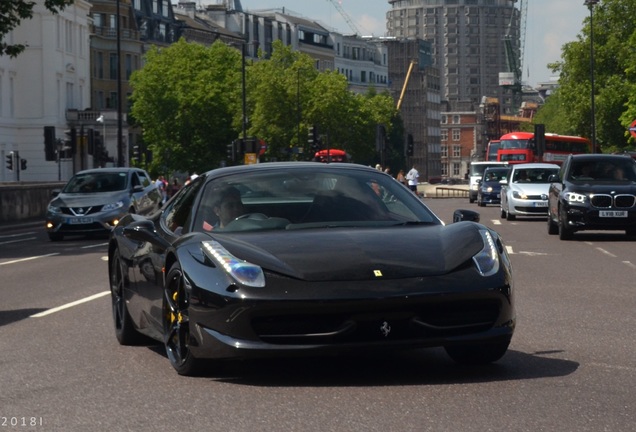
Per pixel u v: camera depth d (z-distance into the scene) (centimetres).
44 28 10700
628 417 689
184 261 850
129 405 763
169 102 11150
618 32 11156
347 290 800
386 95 17988
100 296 1590
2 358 1010
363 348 798
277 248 846
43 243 3281
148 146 11288
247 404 751
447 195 11962
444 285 812
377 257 832
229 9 19750
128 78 13412
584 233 3256
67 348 1064
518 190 4288
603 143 11194
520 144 9731
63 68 11075
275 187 969
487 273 834
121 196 3341
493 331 829
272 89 12962
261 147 6650
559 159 9881
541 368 883
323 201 951
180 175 13225
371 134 14988
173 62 11362
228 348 803
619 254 2392
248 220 923
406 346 805
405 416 698
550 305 1398
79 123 11225
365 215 941
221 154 11412
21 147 10694
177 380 853
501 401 744
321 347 796
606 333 1120
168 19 15550
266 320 803
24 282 1927
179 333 865
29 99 10694
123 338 1066
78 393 817
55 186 5644
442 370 876
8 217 4831
